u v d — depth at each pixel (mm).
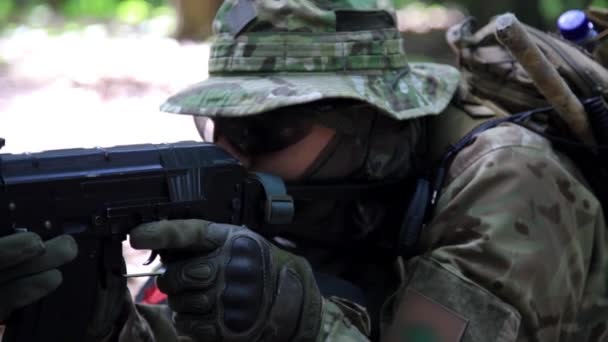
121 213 1217
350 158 1522
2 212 1119
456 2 8711
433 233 1475
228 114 1445
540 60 1428
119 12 10992
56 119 5848
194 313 1246
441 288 1396
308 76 1502
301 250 1633
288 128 1483
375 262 1619
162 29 9742
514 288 1374
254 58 1519
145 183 1238
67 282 1199
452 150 1543
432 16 8852
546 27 7121
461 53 1725
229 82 1509
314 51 1513
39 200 1146
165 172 1256
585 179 1587
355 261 1633
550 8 7039
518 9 7305
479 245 1403
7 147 5195
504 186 1442
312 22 1514
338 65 1521
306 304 1300
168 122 5773
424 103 1555
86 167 1191
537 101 1608
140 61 7945
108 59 7957
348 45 1527
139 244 1199
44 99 6355
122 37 9328
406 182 1602
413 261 1458
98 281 1229
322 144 1504
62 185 1162
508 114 1640
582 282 1486
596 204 1527
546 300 1409
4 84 6895
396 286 1522
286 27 1509
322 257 1627
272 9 1508
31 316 1188
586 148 1553
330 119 1485
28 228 1140
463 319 1365
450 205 1462
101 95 6535
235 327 1238
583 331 1518
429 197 1514
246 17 1527
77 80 7074
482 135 1523
